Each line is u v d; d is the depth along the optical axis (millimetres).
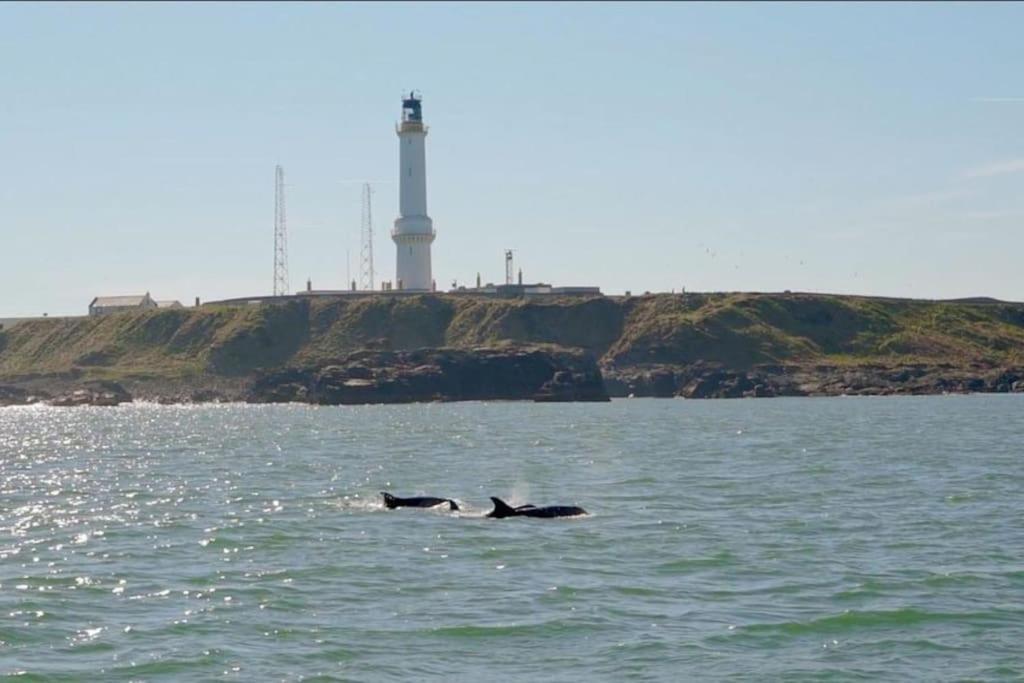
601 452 193000
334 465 174500
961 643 64312
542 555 89938
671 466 164625
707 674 59344
